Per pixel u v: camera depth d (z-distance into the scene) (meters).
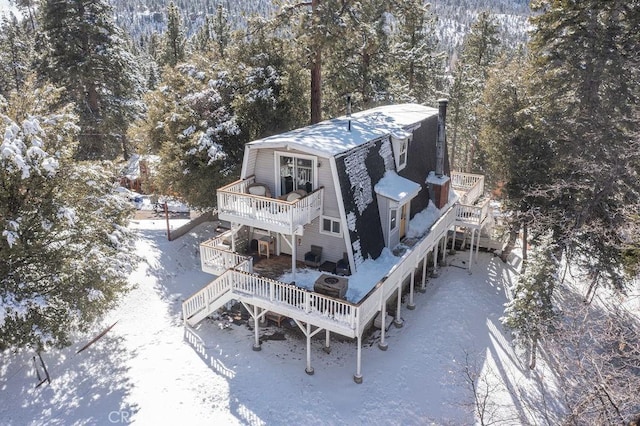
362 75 28.97
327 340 15.83
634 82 18.97
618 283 18.84
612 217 18.86
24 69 41.16
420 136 21.34
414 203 20.25
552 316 15.55
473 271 22.08
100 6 29.08
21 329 12.86
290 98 24.22
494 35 40.00
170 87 24.09
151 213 30.45
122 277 15.41
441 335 17.05
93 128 30.05
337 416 13.27
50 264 13.80
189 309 17.02
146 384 14.07
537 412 14.28
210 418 12.87
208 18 54.81
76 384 14.17
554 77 19.95
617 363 13.02
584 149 19.33
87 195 14.96
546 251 15.99
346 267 16.02
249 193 16.83
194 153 21.62
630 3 18.41
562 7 19.14
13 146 12.15
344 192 15.37
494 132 22.61
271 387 14.10
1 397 13.69
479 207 21.19
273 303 14.55
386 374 14.98
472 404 12.68
